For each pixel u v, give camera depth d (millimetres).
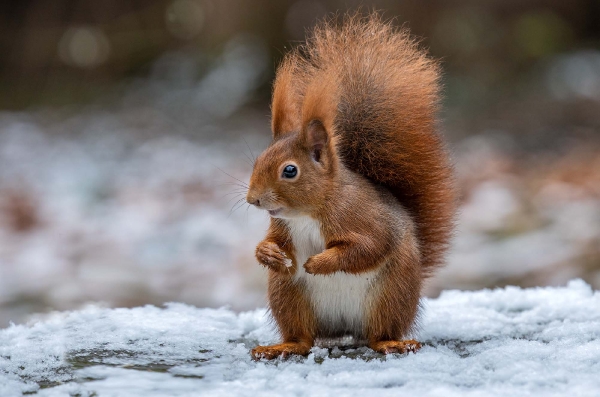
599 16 30344
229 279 13070
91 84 31188
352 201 5848
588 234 14781
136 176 21344
